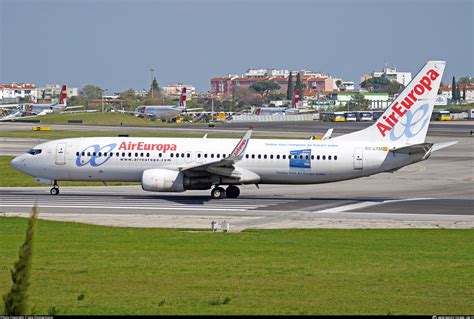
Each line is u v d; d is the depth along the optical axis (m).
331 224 150.25
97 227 141.25
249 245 119.56
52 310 72.31
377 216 163.38
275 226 146.75
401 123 189.88
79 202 183.88
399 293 84.56
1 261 101.75
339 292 84.75
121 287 86.06
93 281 89.06
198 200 189.50
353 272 96.94
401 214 167.00
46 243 118.88
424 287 87.94
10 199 188.88
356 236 132.50
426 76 188.38
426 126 189.50
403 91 189.50
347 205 182.88
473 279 93.00
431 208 178.00
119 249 113.62
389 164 189.62
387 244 123.25
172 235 130.75
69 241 121.62
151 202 184.88
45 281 88.75
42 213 162.75
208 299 80.50
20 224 142.50
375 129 191.00
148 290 84.62
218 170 187.25
